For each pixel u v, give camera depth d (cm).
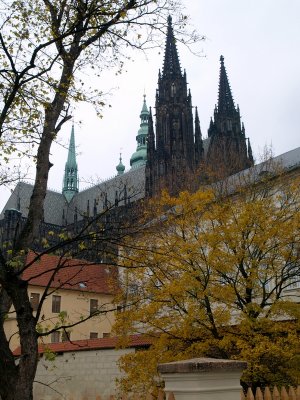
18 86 847
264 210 1884
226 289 1700
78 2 946
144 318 1741
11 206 9794
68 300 4288
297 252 1820
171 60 9288
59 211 11575
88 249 836
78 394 2888
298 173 2625
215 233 1789
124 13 942
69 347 3091
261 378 1581
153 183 7712
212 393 564
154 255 1519
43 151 919
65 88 970
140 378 1650
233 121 9869
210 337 1691
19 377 706
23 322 738
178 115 8800
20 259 764
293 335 1524
